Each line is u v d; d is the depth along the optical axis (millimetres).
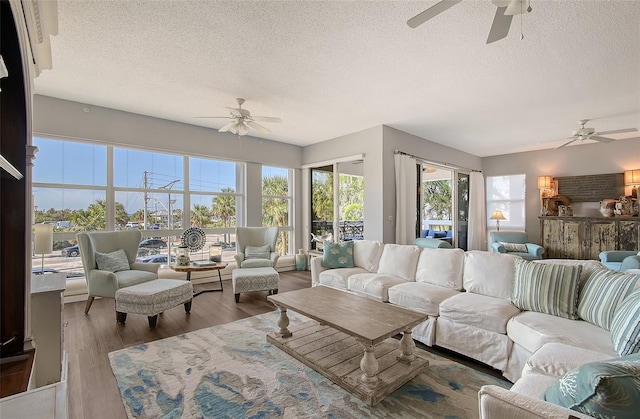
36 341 1819
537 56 2707
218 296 4258
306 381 2090
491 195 7418
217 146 5246
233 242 5527
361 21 2223
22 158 1676
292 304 2516
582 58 2732
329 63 2859
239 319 3332
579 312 2078
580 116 4402
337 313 2289
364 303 2543
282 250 6262
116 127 4246
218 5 2053
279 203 6227
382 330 1969
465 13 2117
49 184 3865
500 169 7281
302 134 5543
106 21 2223
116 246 3791
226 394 1941
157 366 2291
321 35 2402
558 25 2236
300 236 6504
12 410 913
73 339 2783
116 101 3918
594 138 4469
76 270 4051
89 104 4031
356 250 4160
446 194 6957
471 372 2229
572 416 804
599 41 2447
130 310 3078
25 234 1664
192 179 5066
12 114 1669
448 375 2182
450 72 3035
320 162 6086
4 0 1239
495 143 6141
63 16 2152
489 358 2252
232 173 5562
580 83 3275
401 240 5008
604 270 2139
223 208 5426
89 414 1761
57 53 2684
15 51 1450
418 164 5723
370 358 1930
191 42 2508
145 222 4594
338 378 2037
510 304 2451
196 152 5000
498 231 6922
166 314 3492
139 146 4441
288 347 2488
